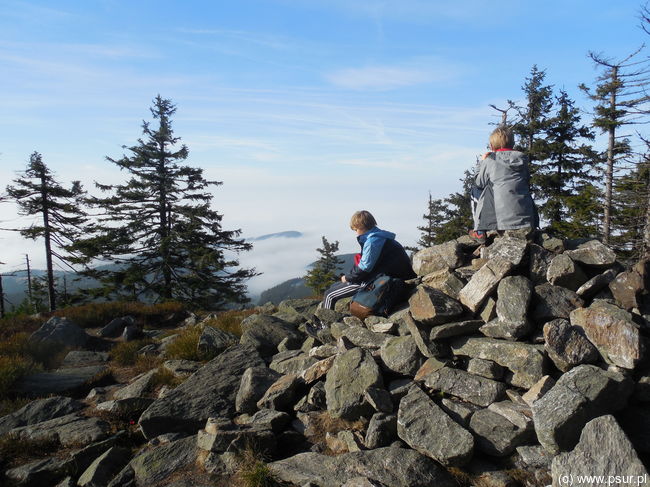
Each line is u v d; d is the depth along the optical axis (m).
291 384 4.86
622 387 3.33
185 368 6.78
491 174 4.91
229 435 4.18
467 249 5.51
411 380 4.36
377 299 5.21
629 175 15.15
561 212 22.83
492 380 3.90
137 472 4.10
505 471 3.33
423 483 3.31
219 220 27.94
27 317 12.06
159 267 26.08
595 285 4.13
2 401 6.26
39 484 4.33
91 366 7.94
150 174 26.84
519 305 4.07
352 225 5.64
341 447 3.94
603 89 19.03
